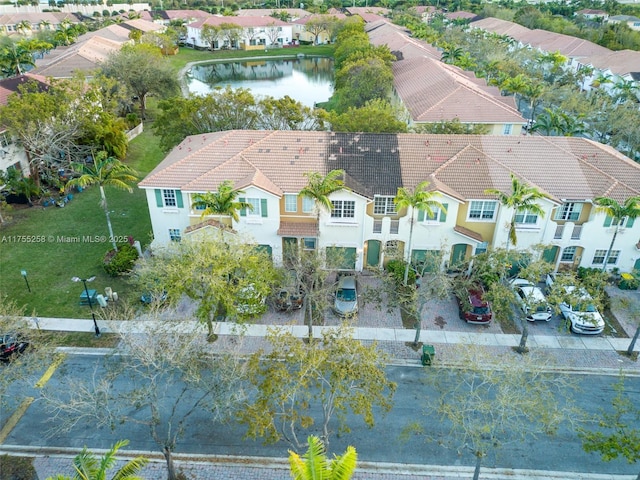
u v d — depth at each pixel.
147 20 157.38
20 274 36.94
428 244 36.44
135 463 15.79
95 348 30.08
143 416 25.52
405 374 28.42
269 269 30.61
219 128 48.03
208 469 22.84
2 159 47.72
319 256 32.25
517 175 36.19
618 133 58.56
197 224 36.09
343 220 35.88
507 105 58.38
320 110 49.44
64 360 29.00
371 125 45.94
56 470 22.72
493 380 21.42
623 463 23.44
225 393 21.08
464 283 30.72
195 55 129.25
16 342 25.67
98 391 21.42
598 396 26.97
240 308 29.41
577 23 145.38
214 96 48.56
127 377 27.59
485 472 22.89
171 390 26.92
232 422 25.16
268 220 35.34
